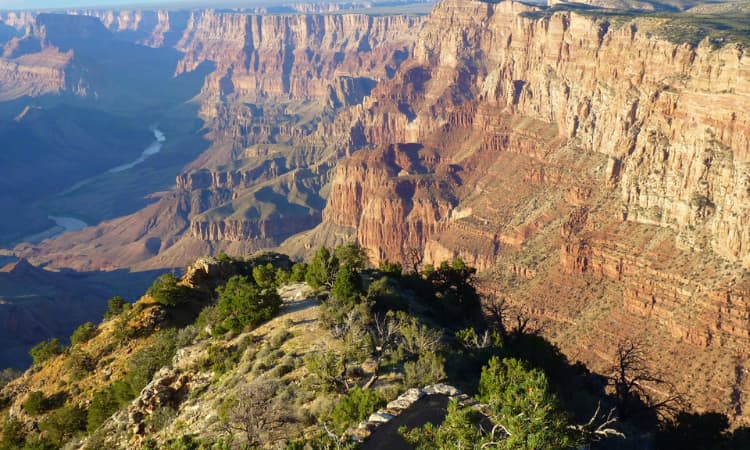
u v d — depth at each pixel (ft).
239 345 188.14
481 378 146.20
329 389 145.89
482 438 107.86
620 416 194.80
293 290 242.17
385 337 169.27
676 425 207.51
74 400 219.00
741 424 304.50
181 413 165.37
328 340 176.65
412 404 131.13
